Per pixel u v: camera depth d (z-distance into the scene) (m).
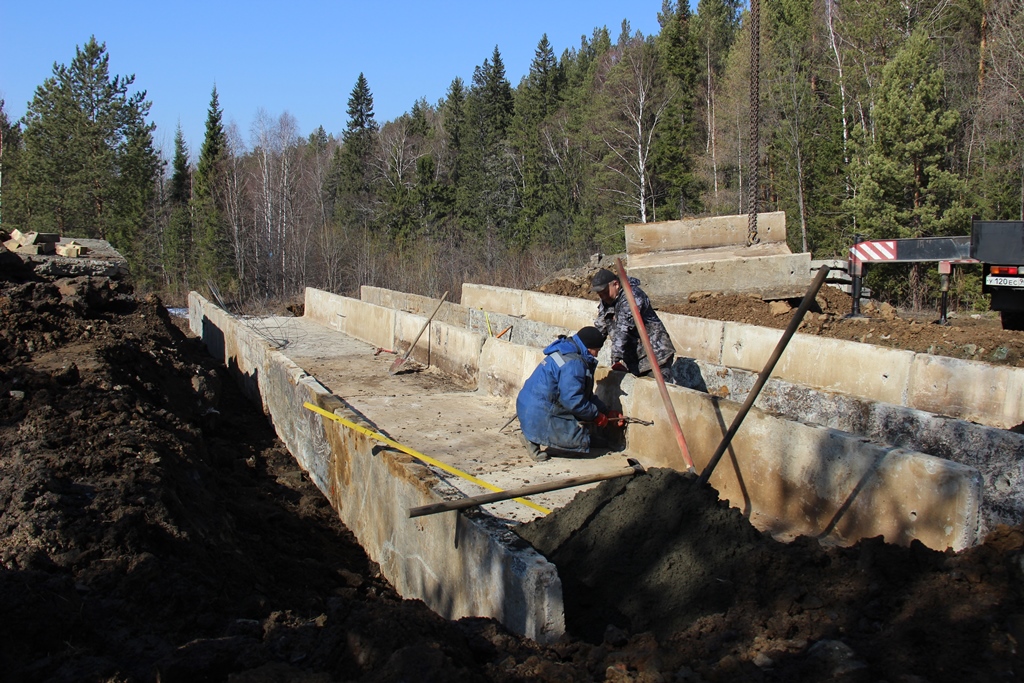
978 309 19.66
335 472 7.92
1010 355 9.36
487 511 5.49
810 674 3.33
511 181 46.53
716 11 56.75
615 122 36.59
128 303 11.74
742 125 33.47
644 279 12.81
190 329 18.47
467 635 4.21
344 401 9.03
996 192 22.50
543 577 4.25
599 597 4.62
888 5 26.97
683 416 6.15
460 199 46.41
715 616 4.02
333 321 15.26
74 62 38.41
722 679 3.38
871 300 14.09
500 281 26.47
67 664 3.60
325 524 7.64
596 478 5.68
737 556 4.43
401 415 8.38
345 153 57.12
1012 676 3.05
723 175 36.28
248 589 5.13
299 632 4.11
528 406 6.63
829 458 4.98
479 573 4.89
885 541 4.59
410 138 58.12
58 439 6.16
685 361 9.49
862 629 3.66
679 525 4.78
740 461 5.62
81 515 4.93
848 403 7.00
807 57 33.41
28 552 4.43
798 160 29.83
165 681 3.50
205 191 47.31
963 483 4.21
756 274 12.60
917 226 22.25
